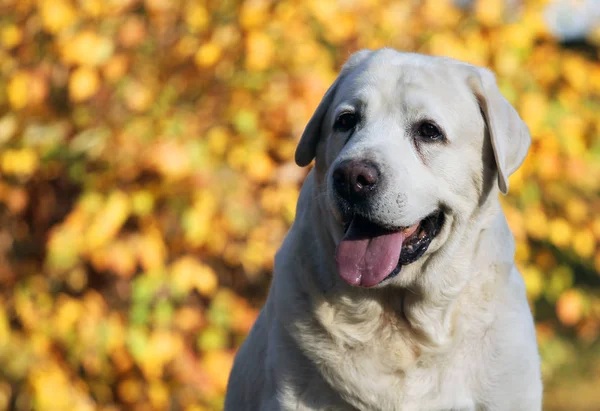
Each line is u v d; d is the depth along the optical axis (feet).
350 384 19.60
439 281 19.60
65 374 31.42
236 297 32.89
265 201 30.09
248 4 29.78
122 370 31.91
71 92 30.17
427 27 32.17
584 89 33.65
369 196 18.66
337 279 19.63
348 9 30.27
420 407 19.70
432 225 19.74
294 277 20.18
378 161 18.71
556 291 35.17
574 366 55.11
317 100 29.53
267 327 21.08
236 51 30.22
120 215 28.73
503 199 32.73
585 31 35.70
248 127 29.30
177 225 31.35
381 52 21.02
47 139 30.99
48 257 31.45
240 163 29.55
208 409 32.91
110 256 29.66
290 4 30.25
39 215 32.73
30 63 32.04
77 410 31.04
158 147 28.37
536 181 33.35
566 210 33.53
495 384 19.65
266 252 30.96
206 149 29.12
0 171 31.42
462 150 19.85
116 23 31.35
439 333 19.58
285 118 29.60
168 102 31.48
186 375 31.30
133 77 31.48
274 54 30.04
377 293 19.66
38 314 31.91
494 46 31.40
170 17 31.50
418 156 19.60
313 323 19.71
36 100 30.48
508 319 19.93
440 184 19.52
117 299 33.53
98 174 30.68
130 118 30.91
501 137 19.77
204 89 32.30
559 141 31.76
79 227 29.35
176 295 31.94
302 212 21.02
